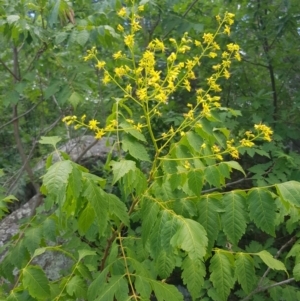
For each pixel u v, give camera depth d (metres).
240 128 4.07
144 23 4.60
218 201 1.70
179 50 2.00
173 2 3.67
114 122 1.80
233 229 1.64
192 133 1.87
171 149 1.88
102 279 1.74
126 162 1.58
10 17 3.01
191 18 4.44
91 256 2.49
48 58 3.59
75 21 3.42
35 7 3.31
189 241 1.45
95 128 1.85
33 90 4.14
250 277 1.74
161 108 4.20
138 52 3.93
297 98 4.30
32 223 2.36
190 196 1.83
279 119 4.40
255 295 3.48
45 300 1.77
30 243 2.14
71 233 2.56
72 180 1.51
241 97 4.36
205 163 2.00
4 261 2.23
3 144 6.06
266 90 4.92
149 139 4.03
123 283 1.63
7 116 5.14
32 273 1.62
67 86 3.25
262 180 3.61
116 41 3.81
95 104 4.55
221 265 1.71
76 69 3.35
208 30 4.50
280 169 3.68
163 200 1.83
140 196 1.79
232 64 4.68
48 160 1.78
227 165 1.77
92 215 1.72
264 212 1.62
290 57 4.83
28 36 3.25
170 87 1.93
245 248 4.11
